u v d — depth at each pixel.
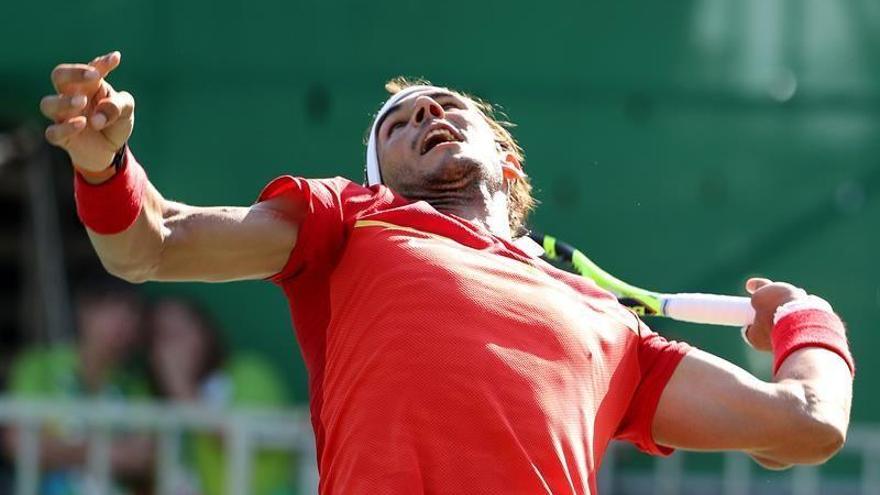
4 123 32.09
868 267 31.48
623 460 30.36
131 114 12.03
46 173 32.97
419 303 12.98
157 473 26.20
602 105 31.73
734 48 31.84
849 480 29.80
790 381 13.49
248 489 26.16
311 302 13.71
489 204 15.20
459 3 31.52
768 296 14.53
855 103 31.69
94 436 26.20
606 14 31.72
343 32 31.53
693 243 31.70
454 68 31.53
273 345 30.59
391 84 17.20
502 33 31.61
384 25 31.55
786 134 31.75
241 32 31.53
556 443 12.69
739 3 31.88
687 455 30.55
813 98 31.70
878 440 28.59
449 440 12.52
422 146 15.25
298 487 26.70
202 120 31.39
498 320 13.00
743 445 13.59
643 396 13.83
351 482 12.57
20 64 31.25
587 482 12.92
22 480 26.09
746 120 31.75
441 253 13.34
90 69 11.62
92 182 12.26
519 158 16.84
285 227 13.45
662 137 31.77
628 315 14.05
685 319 15.70
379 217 13.69
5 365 33.56
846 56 31.77
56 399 29.09
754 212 31.67
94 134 11.91
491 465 12.48
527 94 31.66
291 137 31.44
